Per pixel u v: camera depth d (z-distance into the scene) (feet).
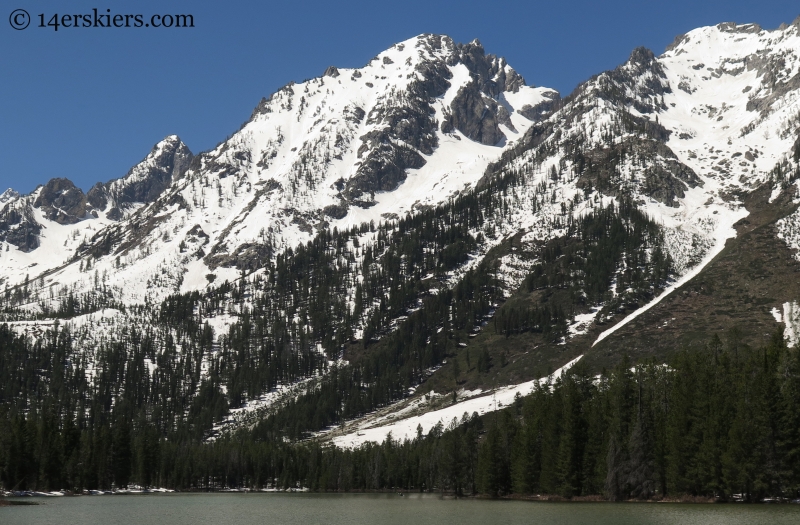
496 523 468.34
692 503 544.21
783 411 526.16
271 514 563.48
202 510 596.70
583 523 450.71
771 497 538.88
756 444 525.75
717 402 552.00
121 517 536.42
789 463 525.34
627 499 579.89
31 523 493.77
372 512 569.64
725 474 530.27
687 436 556.92
